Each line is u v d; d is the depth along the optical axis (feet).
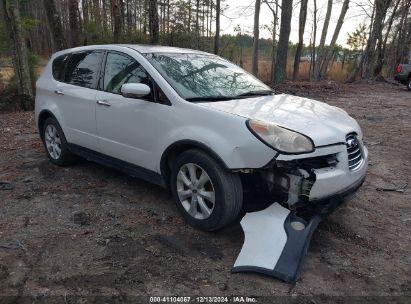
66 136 18.07
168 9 63.10
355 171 12.59
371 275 11.10
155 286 10.19
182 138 12.70
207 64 16.01
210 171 12.06
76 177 17.80
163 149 13.43
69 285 10.12
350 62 114.83
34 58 44.98
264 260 10.71
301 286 10.39
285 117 12.34
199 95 13.62
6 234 12.61
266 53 114.93
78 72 17.53
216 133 11.99
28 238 12.38
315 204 12.09
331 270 11.21
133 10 78.38
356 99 48.14
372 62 87.92
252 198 13.32
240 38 92.84
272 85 56.08
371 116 35.73
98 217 13.91
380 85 71.41
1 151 22.07
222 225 12.31
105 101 15.47
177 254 11.64
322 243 12.69
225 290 10.12
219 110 12.26
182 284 10.30
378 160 22.16
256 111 12.50
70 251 11.67
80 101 16.76
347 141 12.64
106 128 15.65
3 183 16.90
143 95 13.42
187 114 12.77
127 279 10.43
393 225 14.26
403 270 11.44
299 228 11.32
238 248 12.05
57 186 16.71
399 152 23.90
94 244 12.09
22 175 18.04
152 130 13.75
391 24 96.89
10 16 35.68
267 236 11.23
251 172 11.76
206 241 12.40
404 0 96.22
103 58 16.35
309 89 54.75
